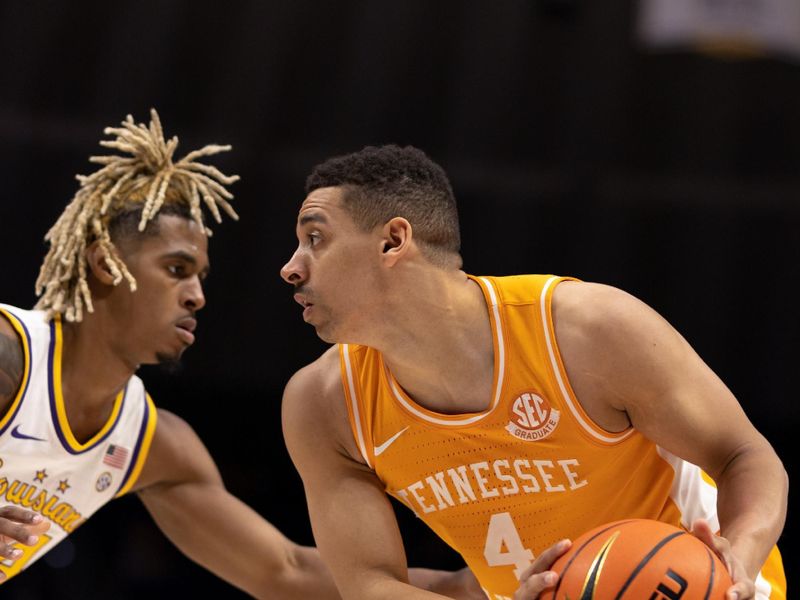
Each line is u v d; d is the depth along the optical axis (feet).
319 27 35.35
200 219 14.48
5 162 32.65
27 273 32.12
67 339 14.06
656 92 35.24
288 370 32.42
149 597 30.19
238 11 35.06
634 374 11.02
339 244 11.32
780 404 32.19
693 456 11.18
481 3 35.45
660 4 27.09
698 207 33.86
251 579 15.33
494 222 33.88
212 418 33.35
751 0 26.32
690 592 9.46
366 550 11.98
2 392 13.23
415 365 11.42
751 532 10.19
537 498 11.83
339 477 12.33
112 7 34.55
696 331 32.94
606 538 9.95
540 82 35.22
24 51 33.91
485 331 11.40
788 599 31.63
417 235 11.32
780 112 34.68
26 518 12.44
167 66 34.50
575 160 34.58
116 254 13.98
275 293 32.83
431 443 11.74
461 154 34.83
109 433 14.55
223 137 34.19
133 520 31.01
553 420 11.34
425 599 11.25
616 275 33.45
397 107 35.04
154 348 14.19
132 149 14.43
